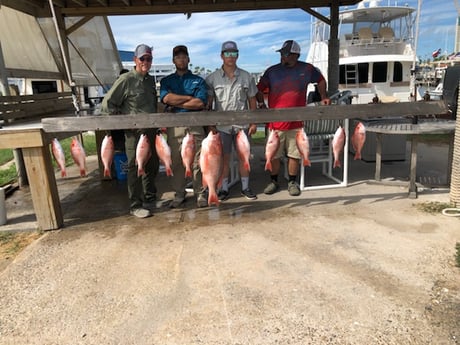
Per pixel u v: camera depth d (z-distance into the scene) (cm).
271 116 391
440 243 343
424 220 398
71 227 420
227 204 477
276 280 291
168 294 278
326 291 273
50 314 261
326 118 400
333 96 680
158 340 230
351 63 1318
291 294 271
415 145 460
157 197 526
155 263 326
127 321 249
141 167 389
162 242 369
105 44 941
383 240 354
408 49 1334
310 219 414
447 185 513
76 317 256
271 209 452
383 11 1290
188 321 246
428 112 413
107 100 403
